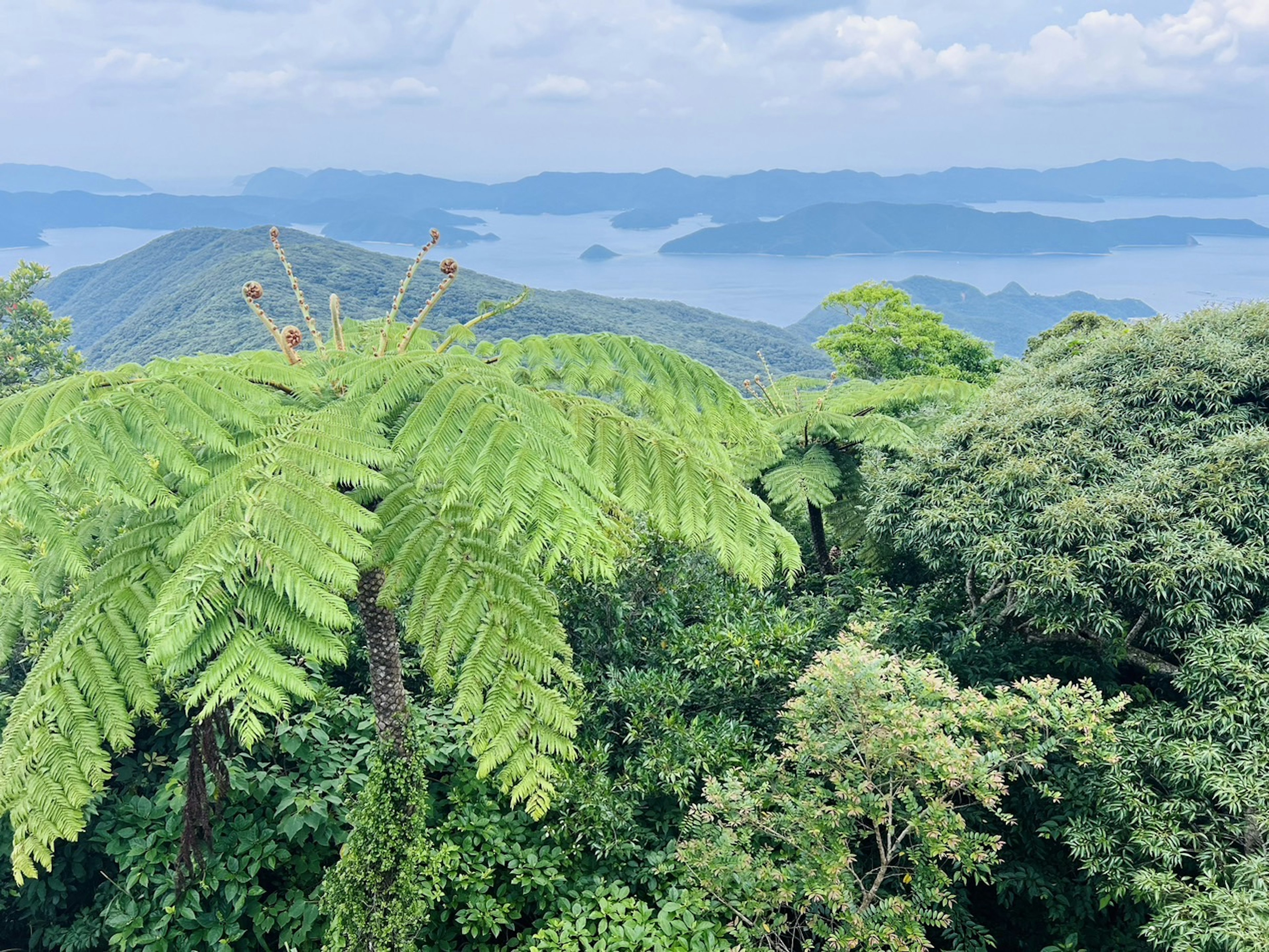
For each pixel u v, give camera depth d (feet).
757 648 26.09
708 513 15.87
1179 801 19.51
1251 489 23.35
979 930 21.29
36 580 16.99
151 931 18.75
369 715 23.47
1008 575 24.77
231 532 11.73
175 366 15.38
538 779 13.99
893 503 28.99
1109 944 21.70
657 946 18.06
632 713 25.00
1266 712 18.95
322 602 11.37
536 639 14.29
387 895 17.24
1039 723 20.44
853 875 19.22
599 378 18.56
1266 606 22.26
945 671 22.16
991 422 28.99
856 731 19.89
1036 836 23.09
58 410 13.43
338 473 12.96
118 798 21.45
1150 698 24.57
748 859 18.85
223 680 11.16
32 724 12.32
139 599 13.47
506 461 13.07
